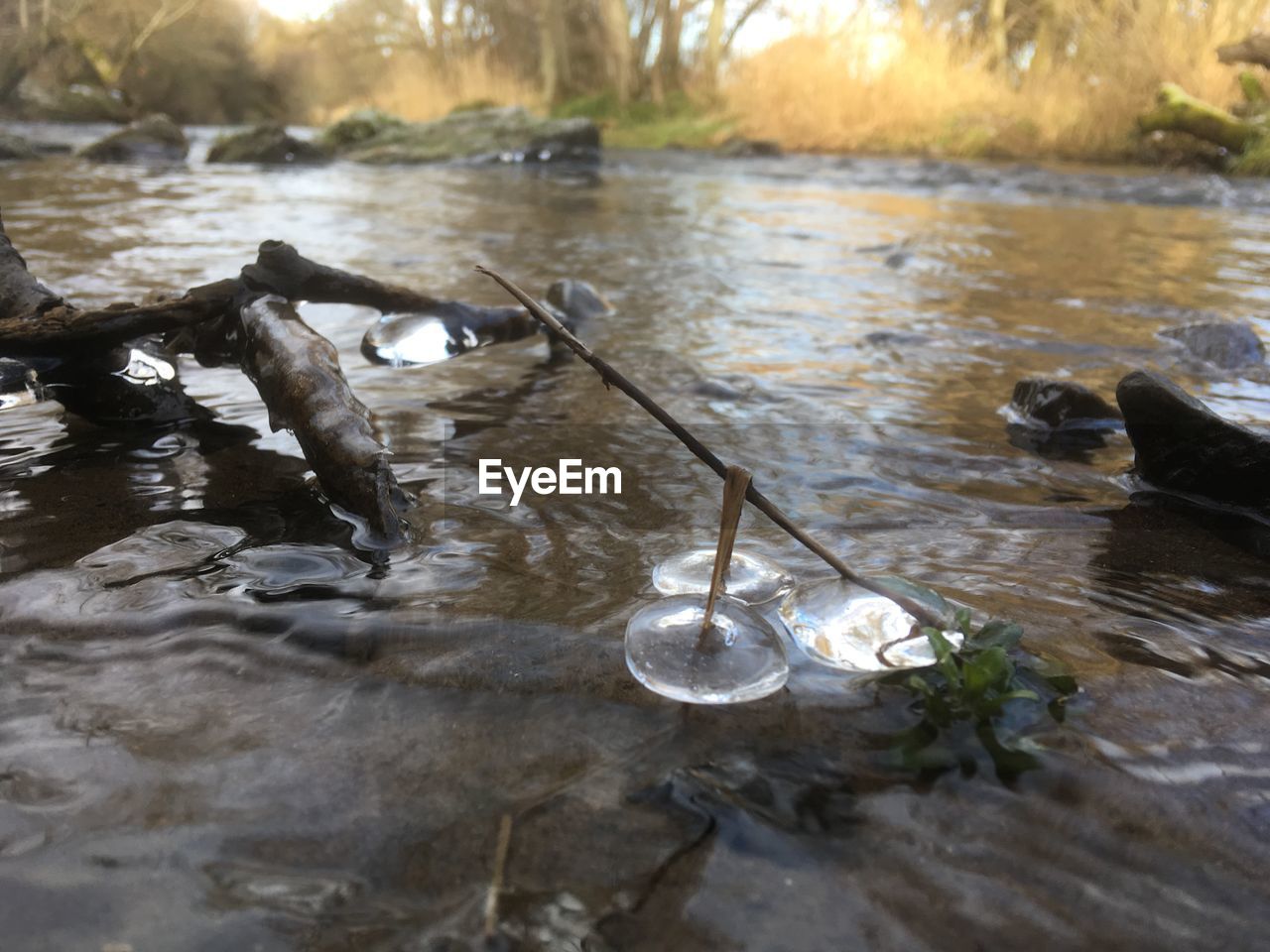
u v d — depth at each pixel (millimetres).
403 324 696
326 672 291
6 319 526
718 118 4164
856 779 246
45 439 497
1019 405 607
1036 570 382
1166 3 3365
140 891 205
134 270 951
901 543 405
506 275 1023
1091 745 264
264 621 319
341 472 404
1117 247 1414
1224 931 203
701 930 198
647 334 799
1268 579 382
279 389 456
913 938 198
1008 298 1001
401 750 255
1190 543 416
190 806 231
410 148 3049
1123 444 556
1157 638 327
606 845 222
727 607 304
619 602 340
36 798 233
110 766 246
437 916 200
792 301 954
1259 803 243
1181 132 3064
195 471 457
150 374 550
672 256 1205
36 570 351
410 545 385
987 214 1812
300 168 2576
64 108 4207
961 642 300
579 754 255
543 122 3104
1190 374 718
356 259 1079
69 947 190
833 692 283
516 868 214
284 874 211
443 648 306
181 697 277
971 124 3500
